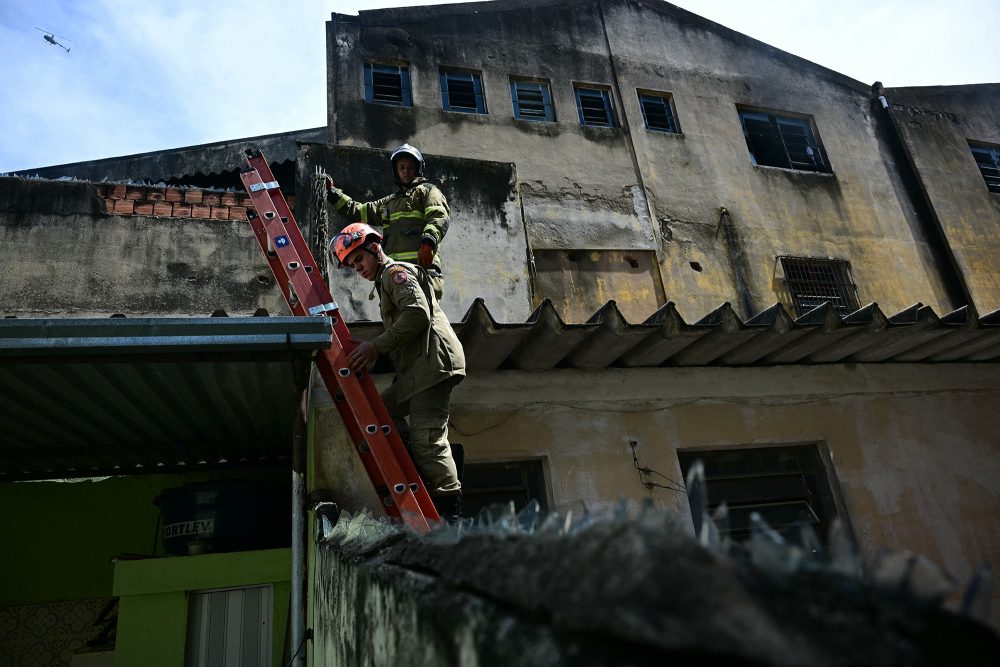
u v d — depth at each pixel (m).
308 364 3.33
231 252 6.83
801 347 5.71
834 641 0.44
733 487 5.82
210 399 4.07
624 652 0.51
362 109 8.59
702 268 8.94
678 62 10.63
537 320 4.47
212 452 5.50
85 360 2.97
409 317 3.06
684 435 5.69
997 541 5.96
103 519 5.74
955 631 0.44
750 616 0.44
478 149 8.82
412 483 2.87
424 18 9.66
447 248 6.86
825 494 5.95
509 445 5.22
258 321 3.09
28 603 5.37
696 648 0.43
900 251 9.98
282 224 3.64
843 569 0.51
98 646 5.00
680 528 0.56
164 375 3.53
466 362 5.12
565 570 0.61
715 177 9.68
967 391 6.66
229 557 4.23
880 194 10.45
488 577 0.78
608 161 9.31
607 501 5.26
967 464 6.27
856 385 6.34
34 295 6.07
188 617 4.09
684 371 5.93
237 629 4.13
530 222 8.46
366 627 1.48
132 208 6.76
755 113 10.73
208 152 9.46
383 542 1.64
